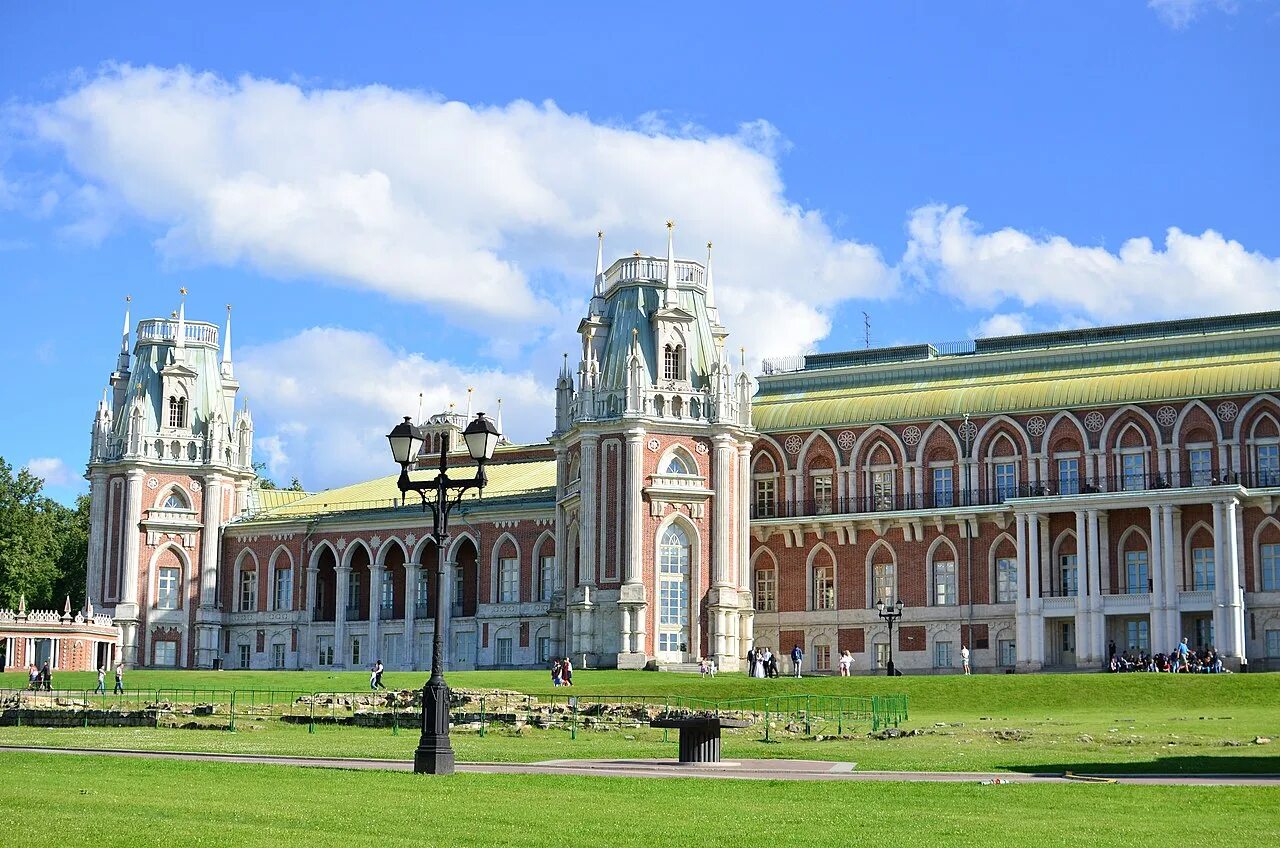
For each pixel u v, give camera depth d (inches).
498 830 1210.0
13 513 5344.5
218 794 1401.3
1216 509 4023.1
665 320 4237.2
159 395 4837.6
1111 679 3083.2
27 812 1256.8
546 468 4950.8
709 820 1275.8
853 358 4827.8
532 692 3011.8
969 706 2992.1
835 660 4510.3
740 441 4284.0
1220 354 4286.4
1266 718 2549.2
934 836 1194.6
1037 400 4372.5
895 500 4505.4
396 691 3011.8
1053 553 4256.9
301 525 4854.8
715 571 4138.8
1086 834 1202.0
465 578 4768.7
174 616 4753.9
